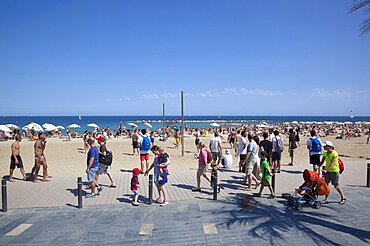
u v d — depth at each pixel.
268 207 7.98
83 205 8.25
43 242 5.89
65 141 32.81
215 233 6.28
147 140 12.62
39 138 11.20
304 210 7.71
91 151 8.98
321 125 81.56
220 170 13.40
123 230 6.47
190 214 7.46
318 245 5.69
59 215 7.47
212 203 8.37
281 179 11.33
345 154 20.22
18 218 7.28
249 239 5.98
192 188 10.09
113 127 81.44
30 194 9.43
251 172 9.73
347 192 9.44
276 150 12.29
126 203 8.41
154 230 6.46
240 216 7.29
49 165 15.68
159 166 8.19
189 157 19.19
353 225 6.68
